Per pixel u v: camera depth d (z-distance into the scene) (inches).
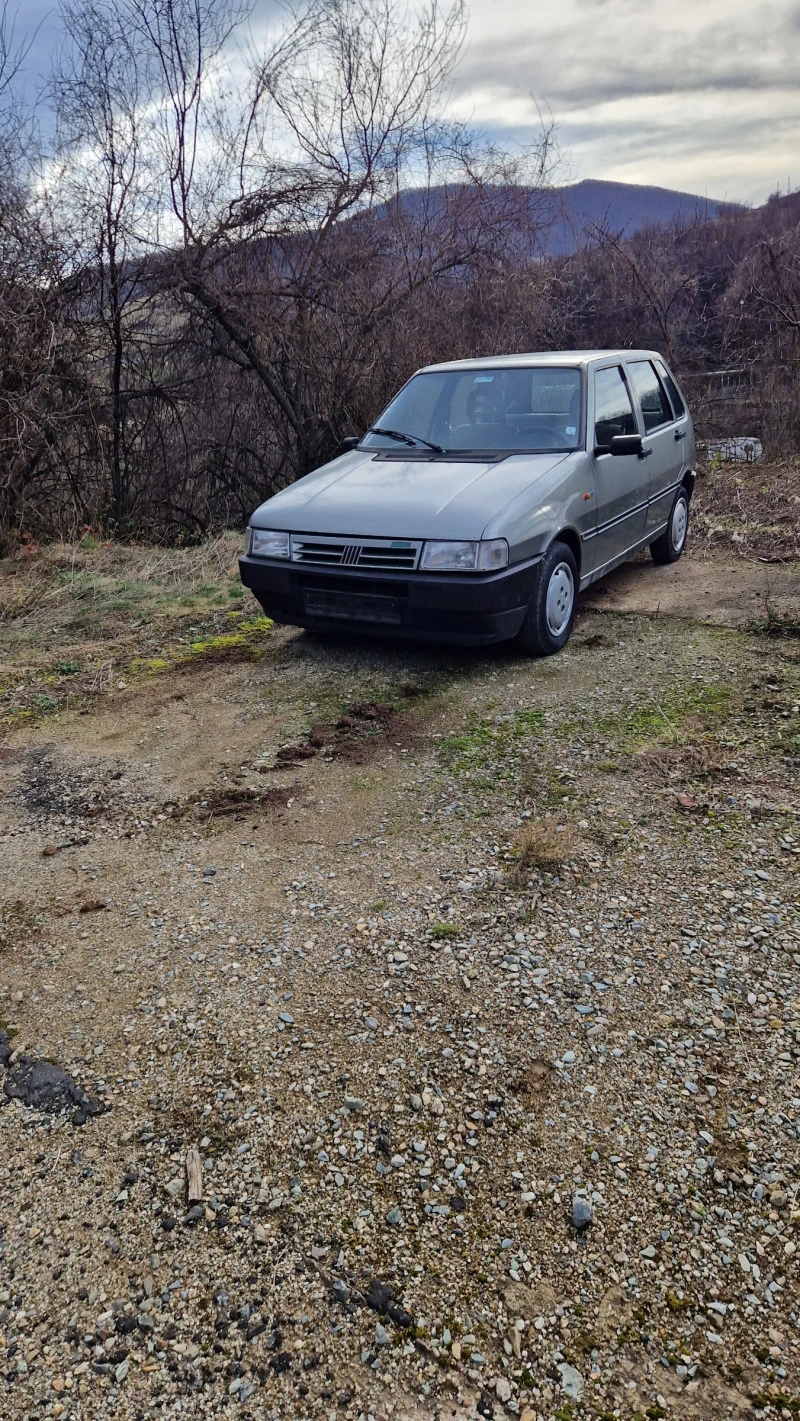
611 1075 100.6
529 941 121.0
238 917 130.0
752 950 117.6
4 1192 91.9
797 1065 100.9
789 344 559.2
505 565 196.7
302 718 195.5
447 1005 111.1
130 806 163.5
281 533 217.0
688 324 621.9
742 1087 98.5
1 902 137.3
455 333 450.6
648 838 142.9
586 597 275.7
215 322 414.3
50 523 377.7
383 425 258.2
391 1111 97.5
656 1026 106.7
